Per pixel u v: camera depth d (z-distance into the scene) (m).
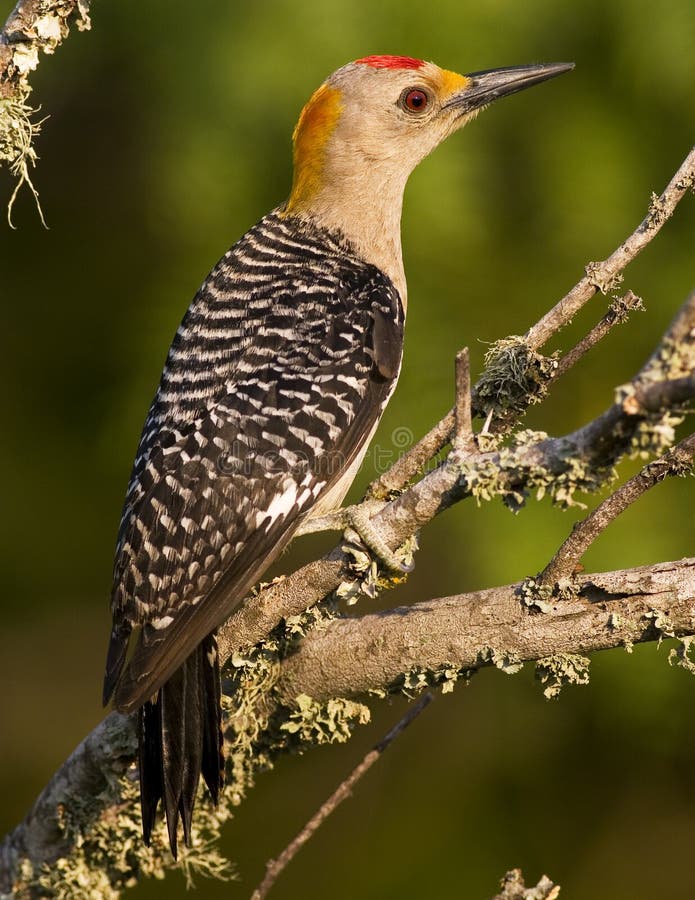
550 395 12.06
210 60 11.85
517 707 12.96
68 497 14.40
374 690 7.31
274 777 13.30
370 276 8.84
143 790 7.04
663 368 5.68
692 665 6.62
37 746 14.61
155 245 13.54
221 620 7.29
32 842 8.10
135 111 13.70
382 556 7.03
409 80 9.41
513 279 12.01
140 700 6.92
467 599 7.01
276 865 7.54
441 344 11.92
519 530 11.54
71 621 14.99
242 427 7.69
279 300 8.47
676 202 7.07
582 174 11.73
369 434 8.28
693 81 11.48
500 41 11.59
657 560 11.29
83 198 14.22
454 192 11.66
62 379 14.34
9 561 14.60
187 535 7.38
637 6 11.49
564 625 6.77
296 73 11.56
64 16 7.24
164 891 12.86
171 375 8.13
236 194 11.99
